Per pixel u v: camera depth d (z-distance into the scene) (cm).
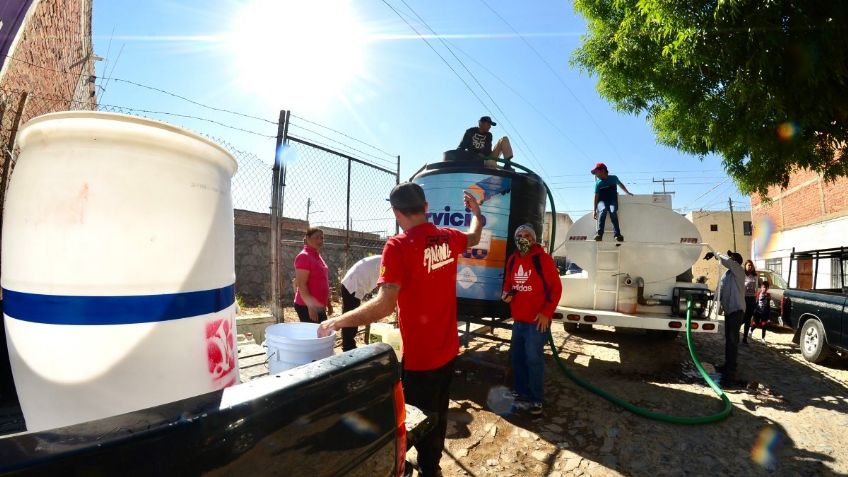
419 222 225
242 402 91
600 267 603
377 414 129
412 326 225
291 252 1188
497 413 397
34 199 102
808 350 656
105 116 100
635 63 603
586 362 592
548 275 389
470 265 469
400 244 214
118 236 101
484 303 466
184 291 111
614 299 598
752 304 776
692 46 425
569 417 392
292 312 909
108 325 100
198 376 115
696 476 299
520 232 405
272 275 579
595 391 449
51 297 98
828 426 386
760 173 611
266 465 94
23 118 371
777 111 438
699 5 427
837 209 1390
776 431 373
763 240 1988
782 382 528
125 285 101
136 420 79
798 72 399
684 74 555
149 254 104
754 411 419
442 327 230
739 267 522
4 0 311
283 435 98
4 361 142
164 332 107
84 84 774
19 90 358
